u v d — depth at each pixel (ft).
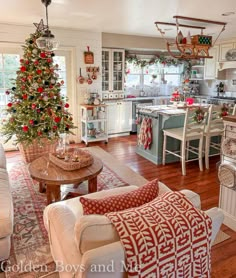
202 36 13.43
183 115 13.55
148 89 24.26
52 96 12.49
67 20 14.17
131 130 21.48
